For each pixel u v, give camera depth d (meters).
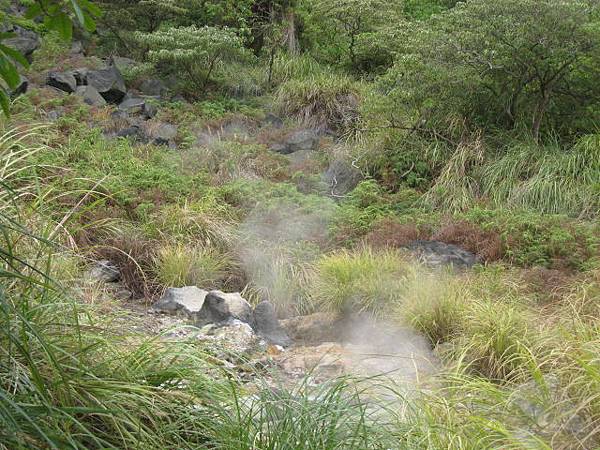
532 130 13.78
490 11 13.20
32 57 17.33
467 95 14.03
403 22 17.48
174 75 18.12
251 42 20.33
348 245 10.54
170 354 4.59
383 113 14.26
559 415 4.19
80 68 17.14
